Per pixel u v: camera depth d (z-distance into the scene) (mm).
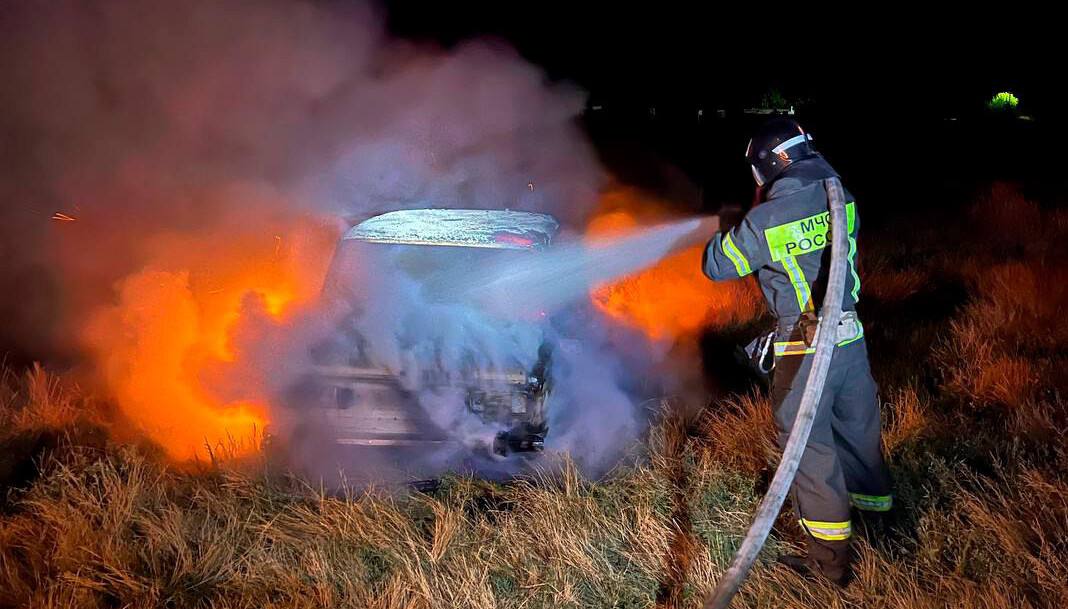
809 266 3375
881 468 3750
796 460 3115
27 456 4508
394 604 3404
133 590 3428
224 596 3496
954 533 3756
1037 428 4695
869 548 3627
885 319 7383
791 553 3805
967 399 5477
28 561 3652
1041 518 3770
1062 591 3271
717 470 4320
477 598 3438
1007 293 7371
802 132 3510
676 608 3479
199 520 3939
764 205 3359
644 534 3838
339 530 3865
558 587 3545
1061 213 10922
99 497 4074
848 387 3557
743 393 5906
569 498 4102
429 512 4195
